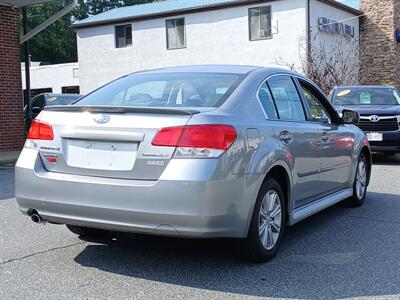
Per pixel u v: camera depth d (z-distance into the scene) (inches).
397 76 1112.2
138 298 152.3
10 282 164.6
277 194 187.9
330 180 237.8
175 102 181.5
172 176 153.8
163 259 188.1
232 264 182.7
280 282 165.8
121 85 204.7
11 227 231.1
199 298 152.6
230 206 159.5
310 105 229.8
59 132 172.4
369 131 458.9
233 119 167.3
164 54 1101.7
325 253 196.9
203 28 1050.7
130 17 1120.2
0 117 532.1
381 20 1117.7
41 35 2095.2
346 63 995.9
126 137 161.0
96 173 165.2
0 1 518.3
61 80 1398.9
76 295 154.4
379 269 178.7
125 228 161.3
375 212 267.6
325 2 989.8
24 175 174.9
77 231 209.8
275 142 183.3
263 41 989.2
